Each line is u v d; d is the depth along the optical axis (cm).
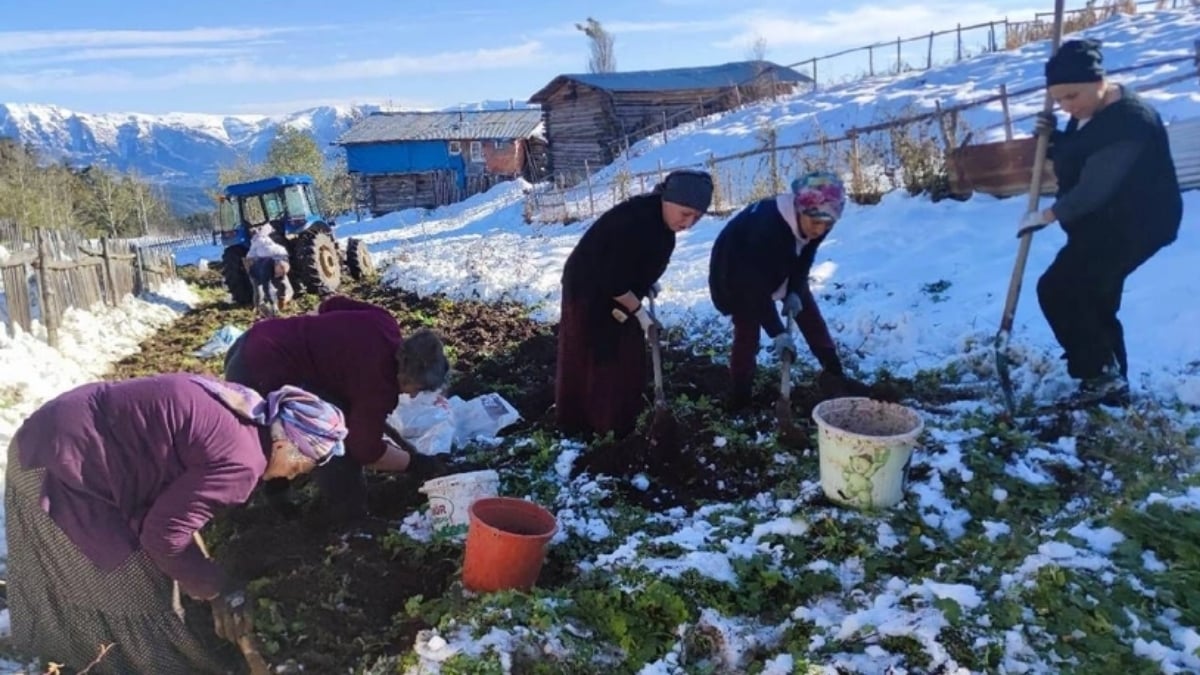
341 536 430
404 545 411
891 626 307
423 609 356
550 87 3572
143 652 325
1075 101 447
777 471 468
